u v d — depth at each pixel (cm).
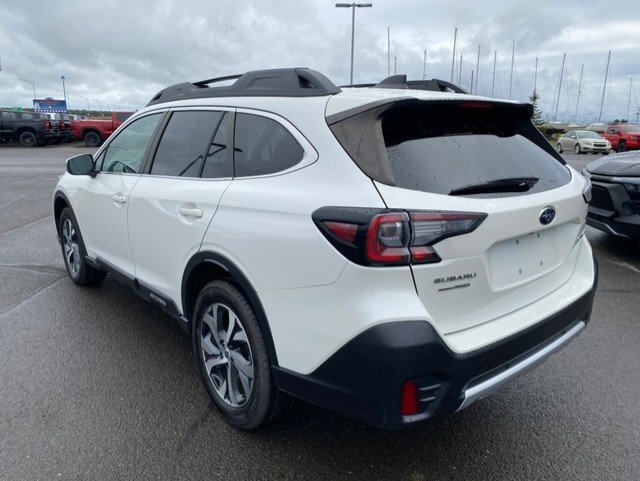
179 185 317
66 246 518
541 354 255
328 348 222
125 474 255
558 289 284
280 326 243
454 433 289
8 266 581
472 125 269
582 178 308
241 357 278
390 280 210
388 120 238
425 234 212
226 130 297
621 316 446
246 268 256
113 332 412
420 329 208
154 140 359
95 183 425
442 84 333
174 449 274
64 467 260
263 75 294
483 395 233
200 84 367
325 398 230
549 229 273
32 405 312
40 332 411
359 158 227
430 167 231
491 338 232
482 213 224
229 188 277
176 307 329
